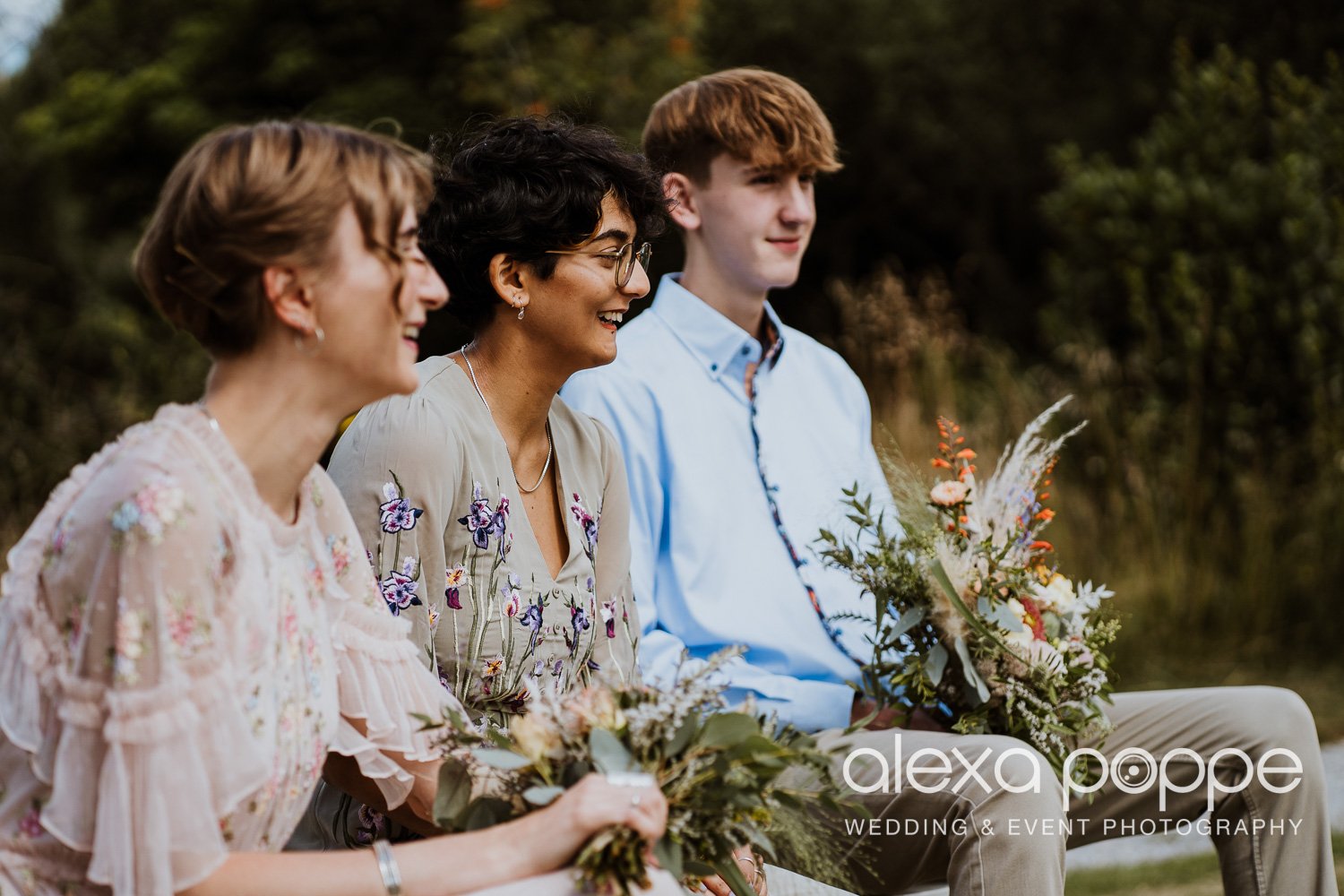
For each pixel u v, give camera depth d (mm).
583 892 1633
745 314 3062
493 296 2297
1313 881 2604
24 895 1544
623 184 2293
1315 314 7090
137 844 1482
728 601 2791
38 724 1526
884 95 14500
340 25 11641
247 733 1561
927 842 2400
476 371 2324
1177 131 7984
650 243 2373
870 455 3145
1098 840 2758
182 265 1620
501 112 10156
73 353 10594
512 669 2193
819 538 2828
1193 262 7453
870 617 2844
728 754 1743
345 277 1621
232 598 1575
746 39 14508
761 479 2922
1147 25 13531
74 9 13297
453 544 2168
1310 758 2631
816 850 2094
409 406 2162
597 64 10320
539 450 2363
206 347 1674
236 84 12289
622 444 2830
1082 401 7520
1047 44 14375
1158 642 6742
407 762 1925
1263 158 7902
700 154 3031
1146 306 7582
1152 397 7344
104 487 1536
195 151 1632
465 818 1778
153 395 9836
